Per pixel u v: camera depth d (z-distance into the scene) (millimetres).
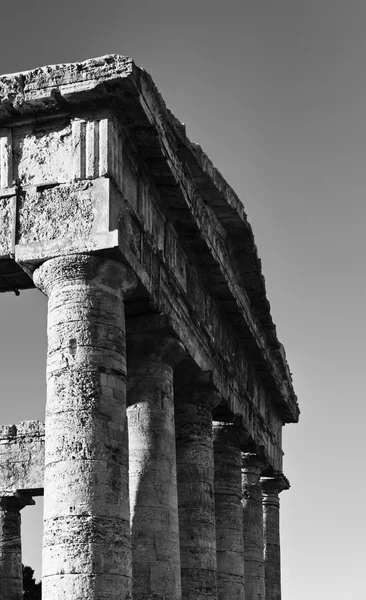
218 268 34000
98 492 23766
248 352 41094
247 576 42812
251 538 43344
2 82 26375
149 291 28266
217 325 36469
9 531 44531
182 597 32062
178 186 29531
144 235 28250
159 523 28281
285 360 46812
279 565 50500
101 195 25578
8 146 26719
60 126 26578
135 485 28656
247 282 38219
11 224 26094
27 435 44812
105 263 25375
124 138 27188
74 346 24828
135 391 29562
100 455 24094
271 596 49531
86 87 25719
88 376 24609
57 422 24375
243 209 35906
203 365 33750
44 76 26141
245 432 39938
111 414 24688
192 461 33312
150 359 29766
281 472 48812
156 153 28094
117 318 25719
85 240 25312
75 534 23359
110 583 23281
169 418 29703
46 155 26422
